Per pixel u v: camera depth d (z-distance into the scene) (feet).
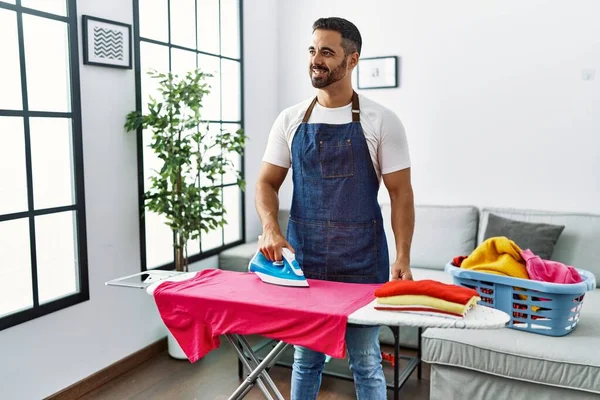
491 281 7.64
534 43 11.23
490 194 11.92
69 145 8.61
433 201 12.48
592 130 10.91
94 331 9.13
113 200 9.37
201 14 11.46
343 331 4.96
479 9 11.64
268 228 6.33
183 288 5.90
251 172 13.44
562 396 7.25
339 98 6.38
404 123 12.59
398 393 8.42
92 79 8.83
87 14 8.65
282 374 9.56
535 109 11.35
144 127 9.40
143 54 9.98
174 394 8.95
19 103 7.77
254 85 13.24
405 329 10.62
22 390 7.93
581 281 7.66
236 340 6.03
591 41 10.77
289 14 13.78
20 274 7.91
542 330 7.53
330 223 6.48
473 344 7.68
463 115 12.00
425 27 12.17
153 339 10.52
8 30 7.57
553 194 11.35
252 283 6.10
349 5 12.94
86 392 8.96
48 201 8.32
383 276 6.61
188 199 9.75
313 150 6.47
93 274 9.05
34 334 8.08
